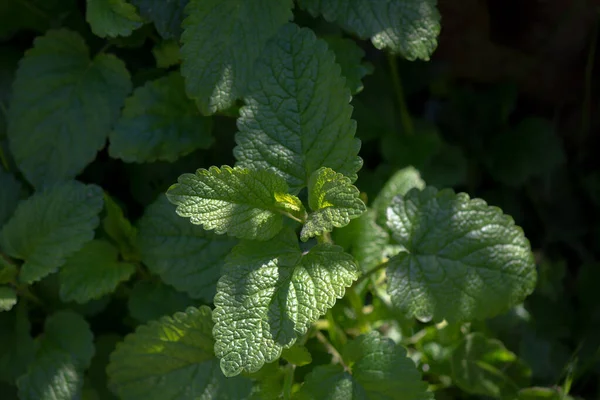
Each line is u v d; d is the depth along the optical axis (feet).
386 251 1.50
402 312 1.35
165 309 1.47
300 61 1.34
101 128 1.48
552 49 1.72
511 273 1.35
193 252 1.44
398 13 1.41
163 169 1.59
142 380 1.42
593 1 1.65
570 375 1.54
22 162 1.47
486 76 1.78
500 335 1.60
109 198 1.46
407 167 1.56
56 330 1.46
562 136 1.82
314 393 1.34
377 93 1.68
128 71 1.52
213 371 1.40
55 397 1.41
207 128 1.51
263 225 1.28
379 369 1.34
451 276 1.35
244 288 1.26
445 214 1.37
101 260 1.47
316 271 1.27
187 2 1.44
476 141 1.78
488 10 1.67
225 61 1.38
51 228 1.42
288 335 1.24
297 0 1.42
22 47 1.61
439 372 1.52
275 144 1.33
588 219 1.78
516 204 1.78
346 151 1.32
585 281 1.68
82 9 1.58
